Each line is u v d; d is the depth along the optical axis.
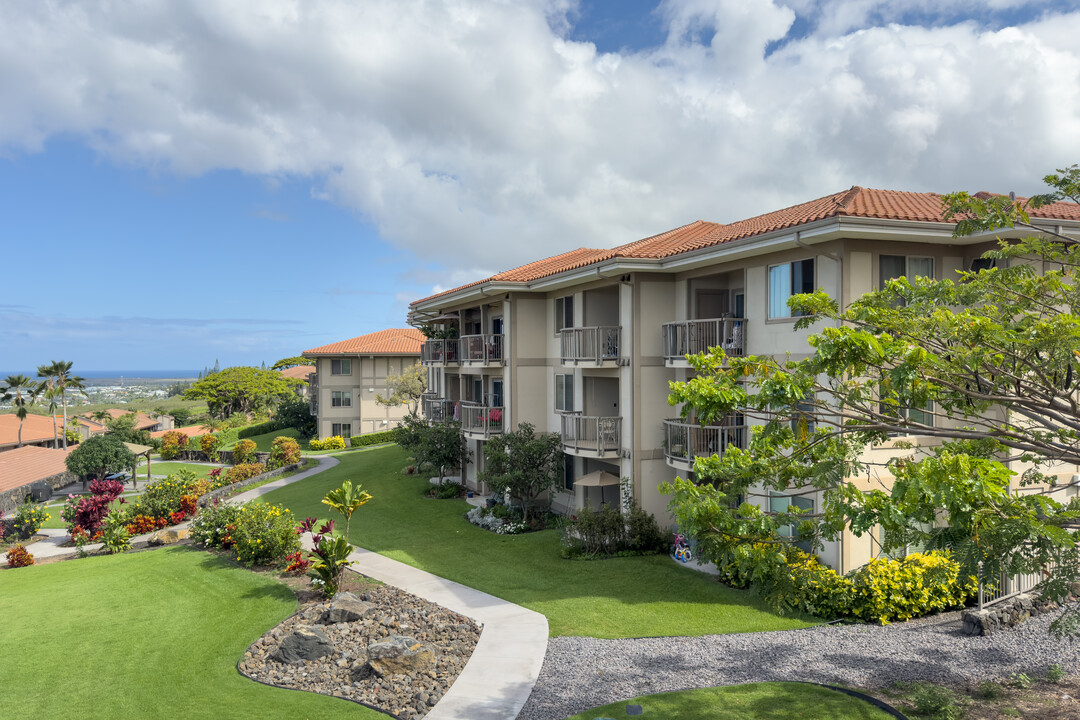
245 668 13.25
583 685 11.83
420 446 31.27
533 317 27.36
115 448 43.34
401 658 12.59
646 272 21.08
